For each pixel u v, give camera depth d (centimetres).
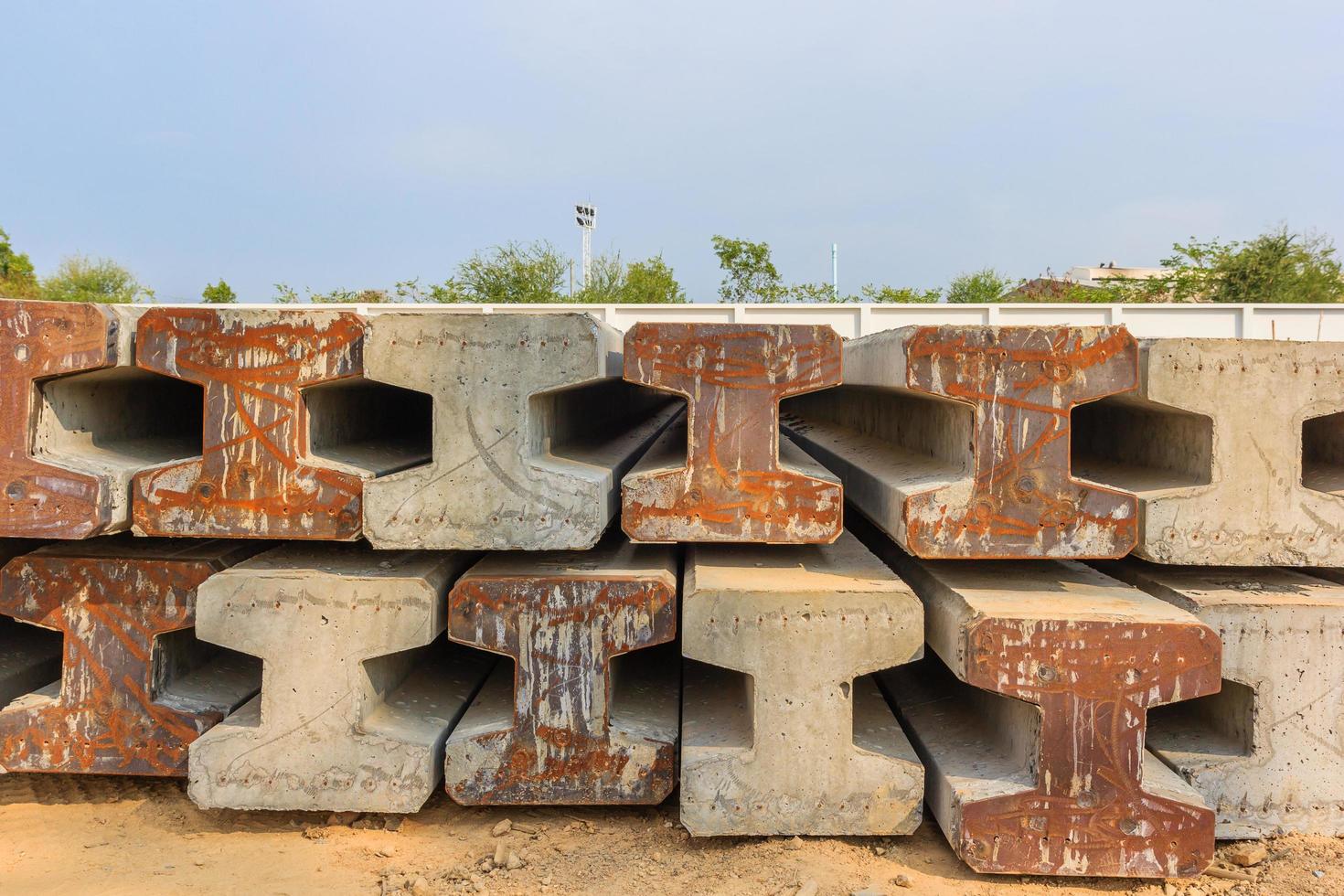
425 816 270
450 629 257
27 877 234
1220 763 255
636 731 260
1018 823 234
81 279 3123
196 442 336
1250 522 255
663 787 257
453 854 246
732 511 253
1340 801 254
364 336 253
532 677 257
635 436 422
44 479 248
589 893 226
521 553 291
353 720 257
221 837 257
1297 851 247
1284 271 2023
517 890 228
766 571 266
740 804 246
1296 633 253
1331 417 310
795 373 252
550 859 242
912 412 325
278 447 256
